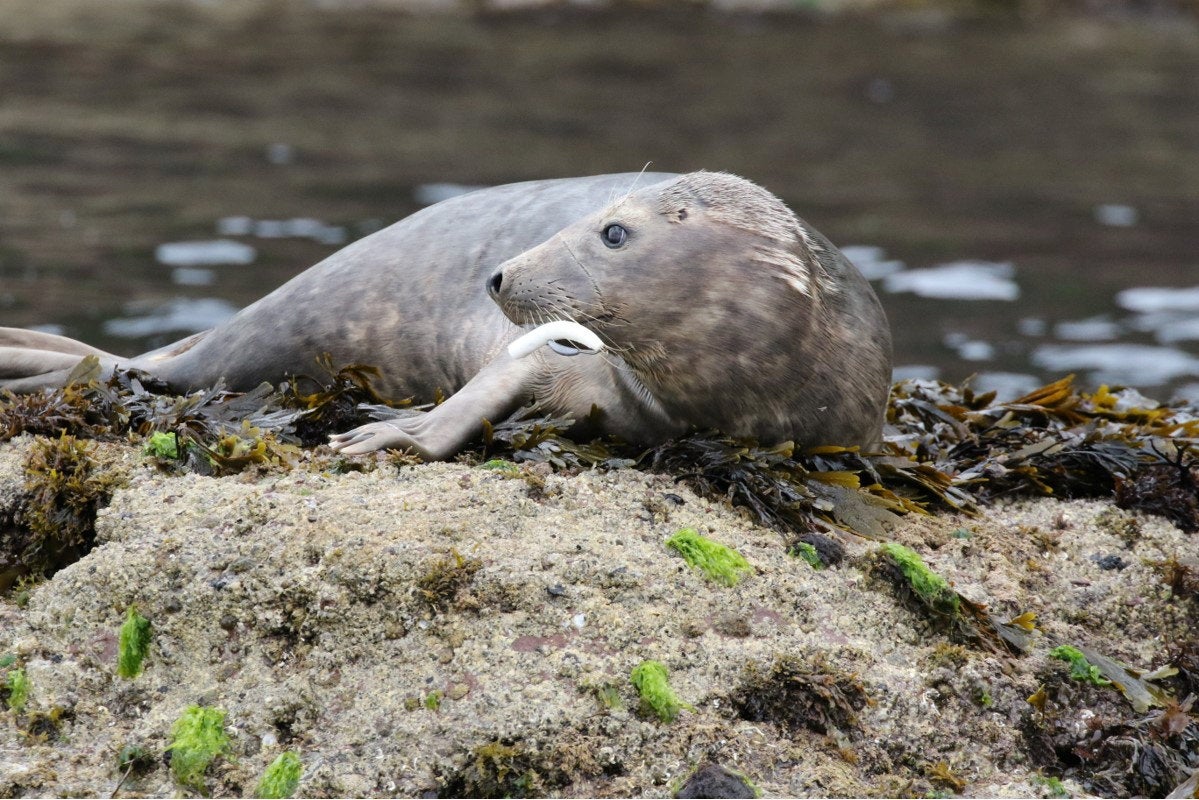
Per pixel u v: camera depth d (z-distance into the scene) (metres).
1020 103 75.88
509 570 15.47
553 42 88.44
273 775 14.37
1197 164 63.38
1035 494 20.73
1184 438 22.27
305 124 63.50
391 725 14.60
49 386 20.81
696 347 17.88
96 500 17.31
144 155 56.06
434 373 20.81
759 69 82.69
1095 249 48.84
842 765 14.98
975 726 15.81
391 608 15.30
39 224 45.09
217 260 42.00
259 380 21.59
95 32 83.06
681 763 14.57
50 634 15.81
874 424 19.12
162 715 15.00
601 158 59.06
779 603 16.06
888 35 95.62
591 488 17.25
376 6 97.88
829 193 55.81
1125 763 16.09
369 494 16.78
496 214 21.33
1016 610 17.44
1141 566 18.72
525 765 14.39
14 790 14.28
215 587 15.55
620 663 15.02
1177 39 96.50
